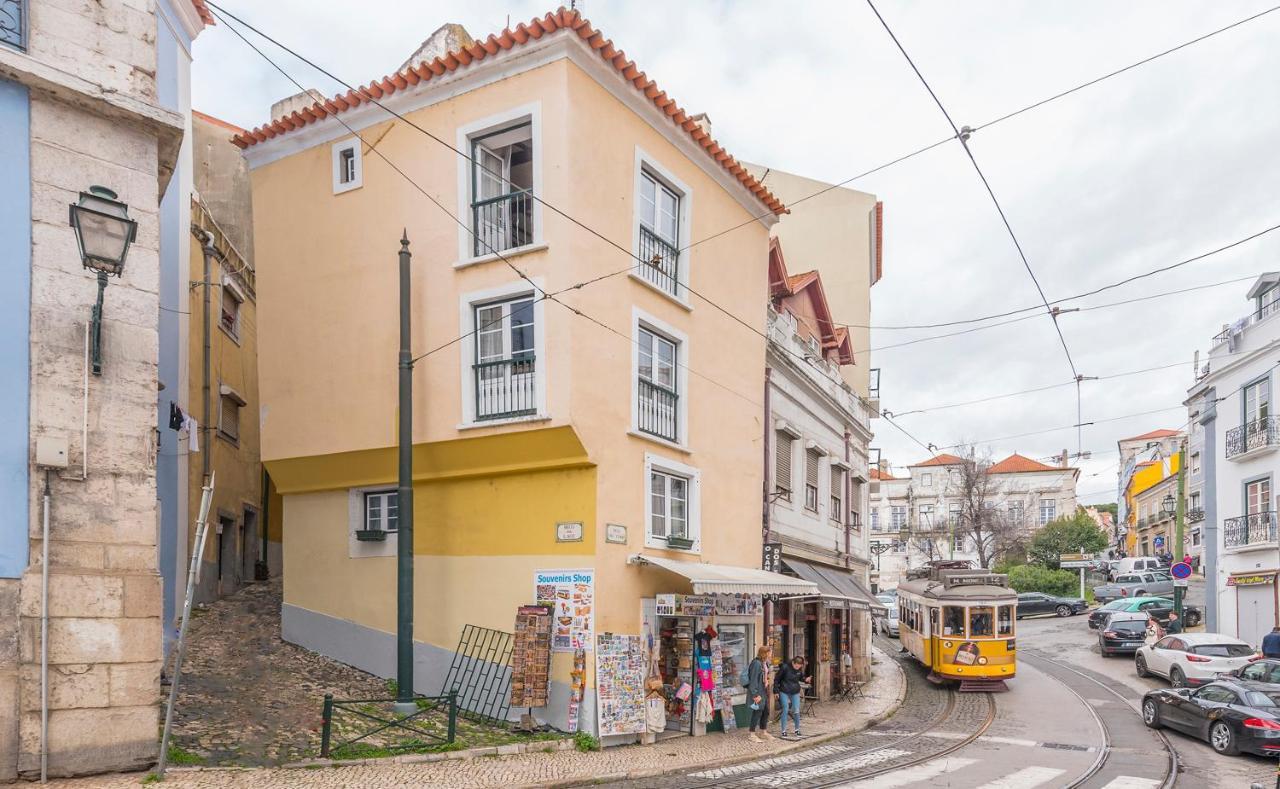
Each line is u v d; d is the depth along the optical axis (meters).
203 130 25.97
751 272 20.30
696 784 11.66
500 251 15.34
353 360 16.45
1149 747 15.64
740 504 19.11
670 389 17.11
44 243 9.64
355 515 16.67
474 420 15.16
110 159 10.23
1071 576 56.84
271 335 17.48
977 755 14.64
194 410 19.17
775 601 20.28
